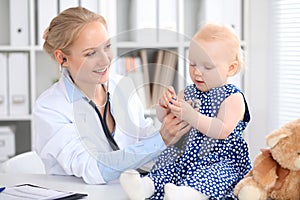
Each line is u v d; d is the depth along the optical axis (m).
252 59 3.25
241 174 1.29
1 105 3.17
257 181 1.19
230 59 1.30
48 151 1.54
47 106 1.57
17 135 3.43
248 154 1.31
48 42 1.49
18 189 1.37
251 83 3.28
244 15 3.26
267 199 1.22
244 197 1.19
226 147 1.28
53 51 1.50
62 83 1.59
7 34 3.39
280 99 3.21
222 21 3.20
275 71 3.23
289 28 3.13
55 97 1.58
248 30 3.25
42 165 2.02
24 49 3.15
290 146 1.16
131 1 3.20
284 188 1.19
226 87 1.29
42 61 3.43
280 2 3.18
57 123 1.54
